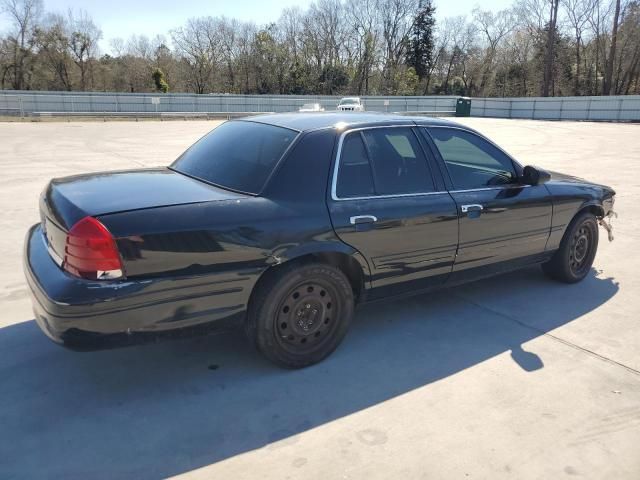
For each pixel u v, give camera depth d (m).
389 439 2.74
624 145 19.09
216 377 3.29
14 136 19.69
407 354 3.65
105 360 3.45
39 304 2.78
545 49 60.19
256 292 3.15
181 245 2.81
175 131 23.48
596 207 5.04
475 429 2.84
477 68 68.62
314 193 3.26
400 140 3.79
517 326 4.14
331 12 64.25
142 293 2.72
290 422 2.87
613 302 4.66
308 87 64.31
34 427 2.76
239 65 63.81
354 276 3.57
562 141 20.75
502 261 4.38
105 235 2.66
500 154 4.40
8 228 6.58
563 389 3.25
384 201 3.53
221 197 3.06
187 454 2.59
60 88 56.31
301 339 3.37
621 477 2.51
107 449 2.61
